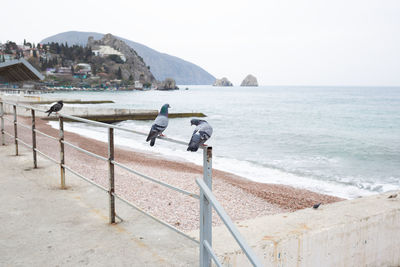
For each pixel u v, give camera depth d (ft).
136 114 125.80
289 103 329.93
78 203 14.62
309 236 9.91
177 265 9.10
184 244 10.48
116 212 13.57
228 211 29.01
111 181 12.12
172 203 27.04
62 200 15.01
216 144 84.28
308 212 11.65
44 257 9.68
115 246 10.37
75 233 11.41
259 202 32.58
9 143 29.99
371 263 11.57
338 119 167.94
